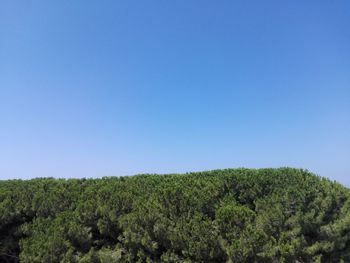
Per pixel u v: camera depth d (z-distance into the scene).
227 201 7.58
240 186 7.89
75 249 7.98
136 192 8.48
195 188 7.89
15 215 9.07
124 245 7.88
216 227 7.05
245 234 6.77
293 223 7.05
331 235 7.05
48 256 7.68
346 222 7.14
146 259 7.46
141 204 7.96
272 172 8.23
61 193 8.99
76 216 8.30
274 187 7.78
